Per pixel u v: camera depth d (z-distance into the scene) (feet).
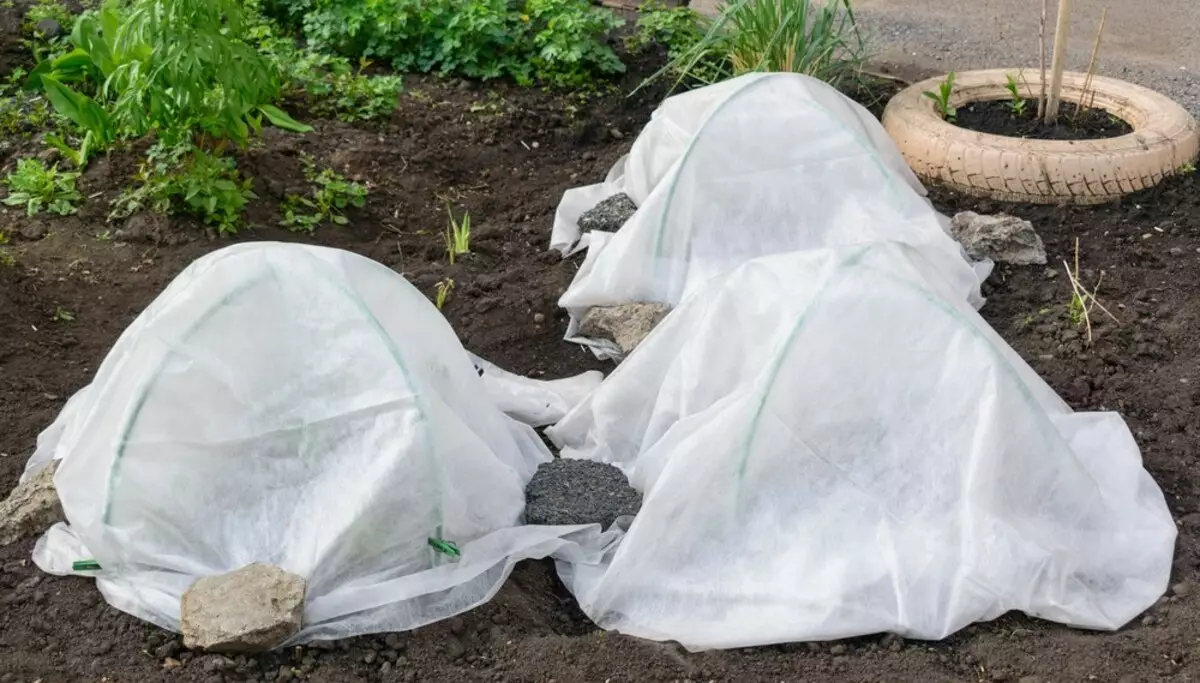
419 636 9.86
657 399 10.77
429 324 10.44
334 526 9.88
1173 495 10.66
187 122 12.36
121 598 9.92
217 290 10.09
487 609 10.02
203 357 10.02
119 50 12.34
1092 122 13.74
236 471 10.02
